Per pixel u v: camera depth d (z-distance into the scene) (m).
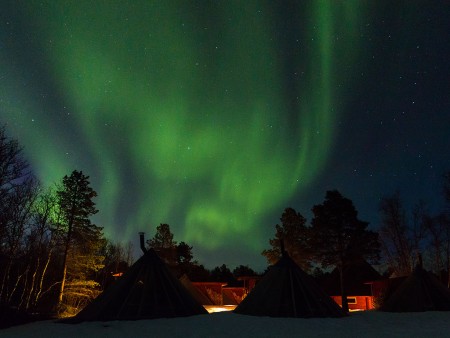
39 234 34.66
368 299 43.72
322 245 38.41
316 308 16.11
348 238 38.16
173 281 16.14
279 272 17.48
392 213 49.03
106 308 14.44
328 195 39.56
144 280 15.57
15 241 31.09
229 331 11.29
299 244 46.00
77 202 38.41
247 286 51.91
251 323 12.95
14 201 30.17
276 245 46.84
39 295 34.72
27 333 10.91
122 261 63.81
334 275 47.06
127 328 11.80
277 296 16.39
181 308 15.25
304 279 17.34
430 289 20.95
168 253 60.53
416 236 47.69
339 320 14.71
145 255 16.56
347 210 38.34
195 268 66.69
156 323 12.91
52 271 38.88
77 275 38.88
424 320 14.91
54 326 12.49
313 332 11.35
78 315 14.41
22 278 36.97
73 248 37.88
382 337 10.44
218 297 49.91
